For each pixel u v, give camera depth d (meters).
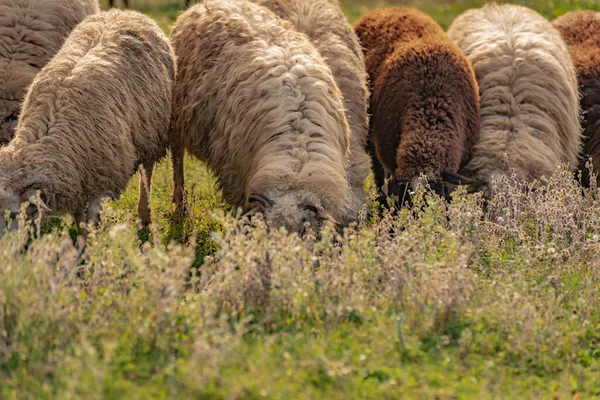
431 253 14.20
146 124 18.25
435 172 18.95
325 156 16.09
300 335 11.52
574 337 12.59
